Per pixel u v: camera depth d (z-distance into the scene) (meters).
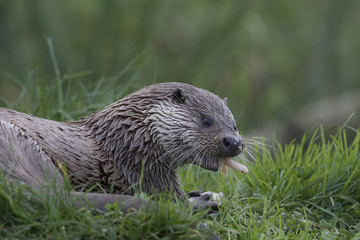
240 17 43.47
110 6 43.00
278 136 27.73
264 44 45.09
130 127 12.66
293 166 14.72
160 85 13.22
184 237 9.71
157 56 41.91
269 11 47.22
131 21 43.59
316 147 15.75
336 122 26.70
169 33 42.66
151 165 12.71
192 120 12.84
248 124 42.25
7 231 9.48
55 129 12.27
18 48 39.22
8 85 34.66
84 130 12.84
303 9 48.00
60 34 40.16
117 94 17.62
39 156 11.32
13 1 40.16
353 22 44.56
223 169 13.45
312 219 13.12
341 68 43.62
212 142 12.74
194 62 42.84
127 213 9.94
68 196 10.04
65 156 12.01
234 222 11.83
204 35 43.25
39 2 39.91
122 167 12.59
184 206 11.00
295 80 45.75
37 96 17.48
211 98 13.23
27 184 10.53
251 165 14.52
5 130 11.09
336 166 14.34
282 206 13.48
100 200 10.23
